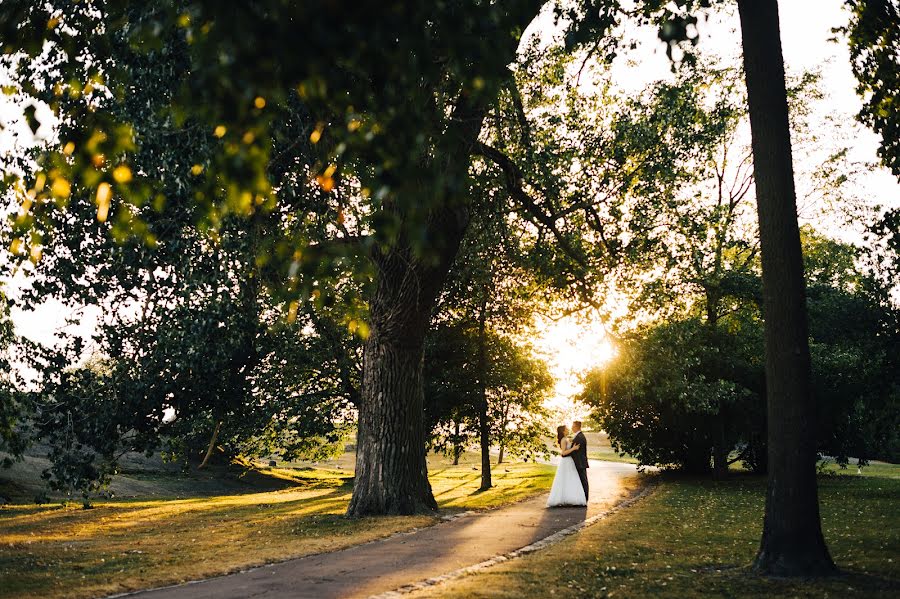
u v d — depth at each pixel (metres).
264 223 11.48
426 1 4.12
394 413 16.81
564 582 8.39
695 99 23.72
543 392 32.03
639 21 13.64
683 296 28.25
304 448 32.06
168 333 21.61
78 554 11.29
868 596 7.41
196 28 4.12
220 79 3.81
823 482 29.95
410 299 16.12
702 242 24.88
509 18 5.26
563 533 13.31
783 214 9.27
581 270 22.30
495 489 29.25
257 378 27.59
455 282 26.39
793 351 9.09
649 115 21.12
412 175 4.17
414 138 4.32
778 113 9.41
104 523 17.31
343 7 3.49
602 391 30.55
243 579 9.00
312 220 11.46
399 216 12.41
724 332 29.95
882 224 17.09
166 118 11.38
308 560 10.55
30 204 5.28
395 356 16.89
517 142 18.80
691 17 4.50
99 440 21.75
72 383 21.67
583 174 20.64
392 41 4.01
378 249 15.56
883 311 19.97
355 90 4.52
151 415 23.86
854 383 27.91
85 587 8.38
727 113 24.73
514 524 14.77
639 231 22.19
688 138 22.09
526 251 23.86
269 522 15.94
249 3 3.76
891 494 22.36
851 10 13.94
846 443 29.84
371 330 17.12
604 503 19.81
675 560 9.95
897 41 13.63
